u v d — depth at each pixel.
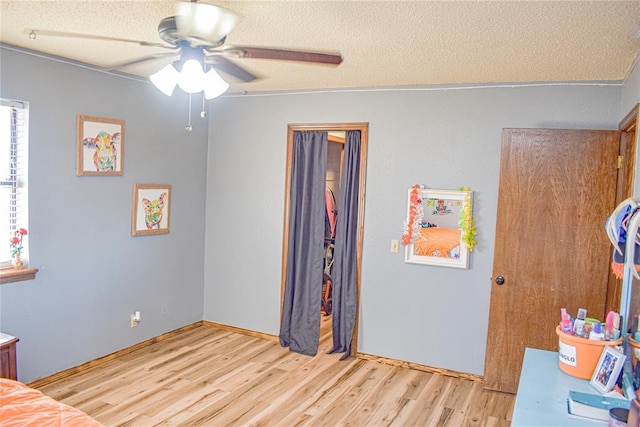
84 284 3.63
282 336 4.36
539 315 3.38
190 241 4.65
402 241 3.92
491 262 3.65
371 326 4.08
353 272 4.11
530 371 2.06
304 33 2.52
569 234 3.29
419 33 2.45
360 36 2.54
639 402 1.39
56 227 3.39
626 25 2.19
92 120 3.56
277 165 4.43
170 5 2.21
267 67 3.35
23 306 3.21
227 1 2.06
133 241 4.03
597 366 1.92
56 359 3.45
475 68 3.16
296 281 4.28
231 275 4.72
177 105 4.37
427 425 2.99
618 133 3.16
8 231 3.18
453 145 3.74
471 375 3.74
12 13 2.37
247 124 4.54
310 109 4.24
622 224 1.94
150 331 4.27
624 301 2.26
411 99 3.86
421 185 3.85
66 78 3.38
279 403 3.23
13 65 3.05
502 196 3.42
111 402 3.13
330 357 4.14
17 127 3.17
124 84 3.83
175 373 3.66
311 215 4.26
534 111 3.50
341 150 5.95
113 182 3.80
